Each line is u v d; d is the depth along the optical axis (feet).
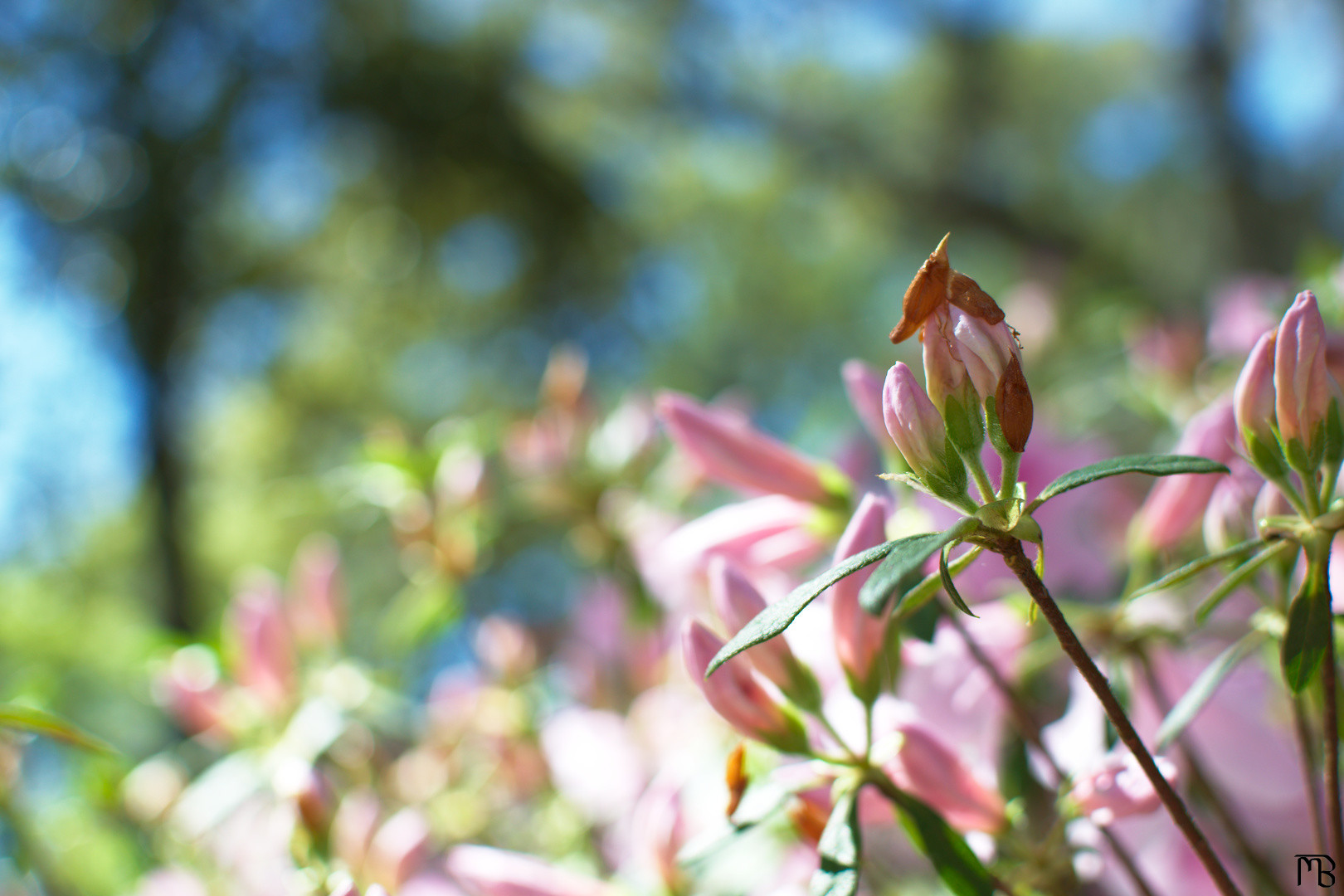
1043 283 4.69
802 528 1.29
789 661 1.02
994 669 1.14
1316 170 8.06
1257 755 1.21
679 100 10.10
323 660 1.86
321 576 1.89
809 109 10.07
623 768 1.78
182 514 8.90
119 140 9.00
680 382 12.87
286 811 1.47
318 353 11.39
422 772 2.01
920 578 1.07
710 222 12.94
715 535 1.30
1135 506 1.70
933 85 10.29
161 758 2.10
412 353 11.42
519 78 10.43
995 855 1.07
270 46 9.53
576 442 1.98
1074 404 2.50
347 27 9.79
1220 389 1.82
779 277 13.38
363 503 2.07
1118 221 10.49
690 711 1.74
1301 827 1.22
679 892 1.25
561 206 10.82
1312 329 0.90
